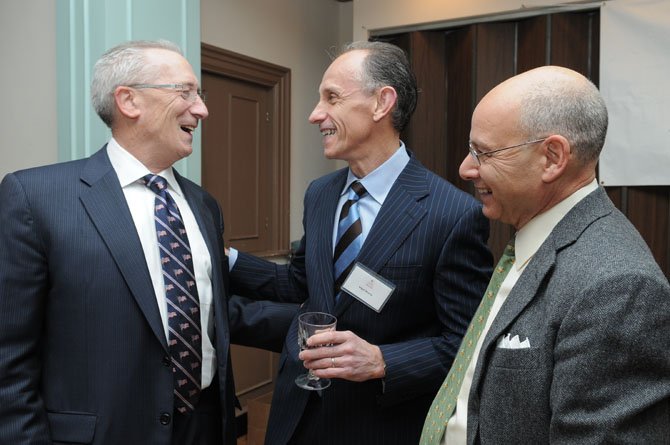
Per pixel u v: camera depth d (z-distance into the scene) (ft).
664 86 8.79
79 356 3.81
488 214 3.28
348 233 4.54
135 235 4.01
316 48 13.05
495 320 2.97
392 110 4.39
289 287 5.47
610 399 2.33
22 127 7.36
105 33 6.35
